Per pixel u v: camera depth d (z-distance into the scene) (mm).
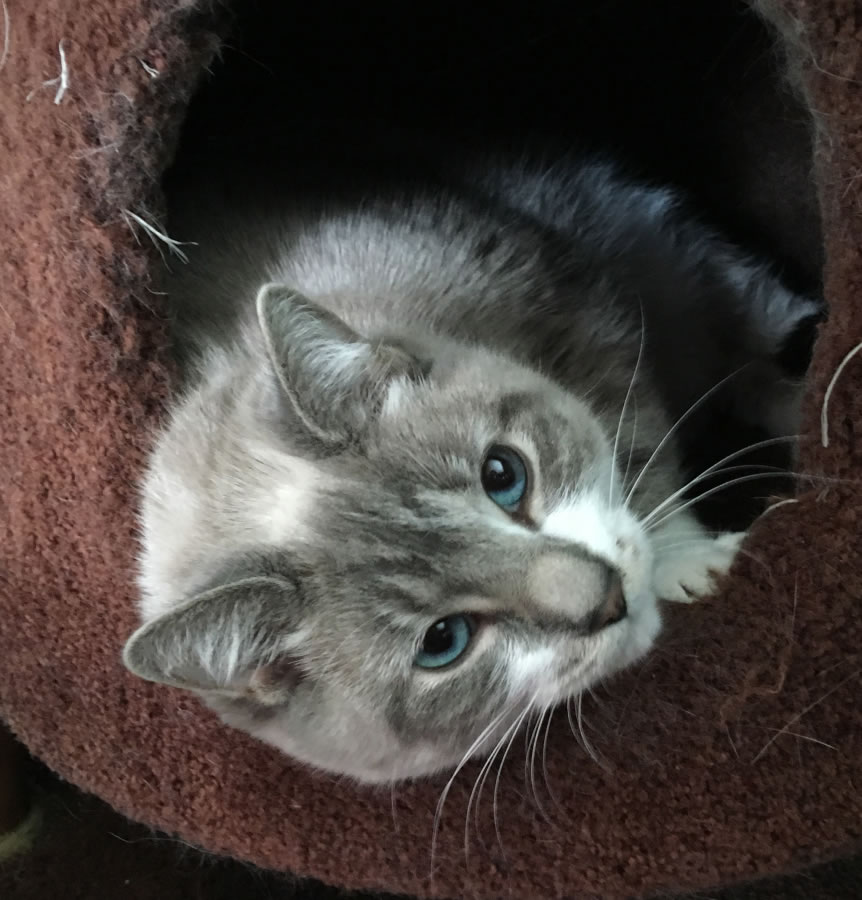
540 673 215
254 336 246
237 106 328
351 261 272
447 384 225
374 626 208
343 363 205
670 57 355
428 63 368
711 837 209
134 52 217
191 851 346
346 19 349
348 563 206
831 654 199
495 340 266
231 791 249
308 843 241
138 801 258
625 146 370
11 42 232
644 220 349
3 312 252
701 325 344
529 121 369
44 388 250
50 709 267
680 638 218
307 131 328
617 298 311
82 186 227
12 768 349
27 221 240
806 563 200
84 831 359
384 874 236
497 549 209
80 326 237
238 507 221
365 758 225
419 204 299
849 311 188
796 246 352
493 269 284
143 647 183
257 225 290
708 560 246
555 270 302
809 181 326
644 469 249
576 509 221
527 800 224
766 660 203
